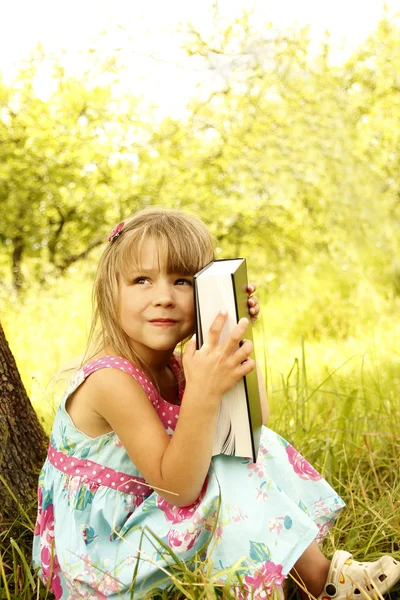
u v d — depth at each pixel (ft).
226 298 4.48
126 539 4.99
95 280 5.55
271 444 5.28
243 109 25.62
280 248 24.45
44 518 5.42
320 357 13.99
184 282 5.18
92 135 26.73
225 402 4.71
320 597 5.06
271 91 25.57
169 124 26.40
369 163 23.56
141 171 26.21
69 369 6.12
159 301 4.99
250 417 4.69
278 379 11.60
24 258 27.27
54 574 5.23
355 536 5.99
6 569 5.66
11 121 27.32
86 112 27.22
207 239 5.35
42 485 5.47
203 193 25.32
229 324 4.50
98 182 26.58
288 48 25.53
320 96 24.73
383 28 25.00
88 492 5.20
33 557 5.51
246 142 24.89
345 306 18.57
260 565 4.63
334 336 16.52
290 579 5.47
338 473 7.50
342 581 4.91
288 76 25.50
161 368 5.67
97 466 5.21
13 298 20.85
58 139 26.76
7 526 6.12
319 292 20.06
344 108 24.52
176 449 4.61
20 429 6.67
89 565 4.92
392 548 5.79
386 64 24.94
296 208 23.97
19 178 26.86
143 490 5.31
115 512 5.09
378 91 24.68
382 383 10.87
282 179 24.26
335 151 23.90
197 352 4.51
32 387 11.20
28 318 17.28
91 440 5.18
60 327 15.93
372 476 7.60
